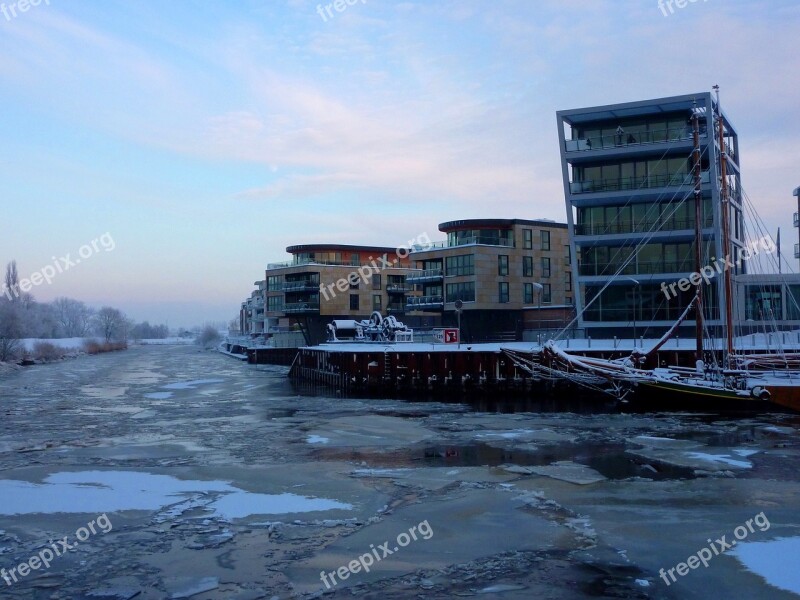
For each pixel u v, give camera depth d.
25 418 36.72
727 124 53.12
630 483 20.33
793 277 54.25
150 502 18.91
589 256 54.59
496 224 76.56
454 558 14.49
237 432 30.83
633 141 53.03
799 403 33.50
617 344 43.94
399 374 47.53
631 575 13.55
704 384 34.34
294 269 94.75
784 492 19.23
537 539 15.54
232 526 16.78
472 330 74.62
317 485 20.48
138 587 13.30
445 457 24.42
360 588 13.04
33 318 123.50
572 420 32.75
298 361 66.50
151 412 39.12
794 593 12.70
